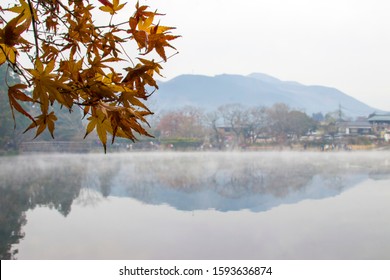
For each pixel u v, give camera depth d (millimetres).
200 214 10078
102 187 16219
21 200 12172
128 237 7316
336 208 11070
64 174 21703
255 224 8758
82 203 11922
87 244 6719
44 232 7617
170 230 7984
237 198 13359
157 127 52750
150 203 12094
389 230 8008
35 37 525
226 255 6191
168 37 634
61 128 40000
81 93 541
